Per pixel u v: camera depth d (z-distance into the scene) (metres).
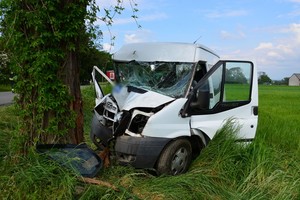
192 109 6.66
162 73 7.18
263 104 27.08
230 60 7.31
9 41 5.82
